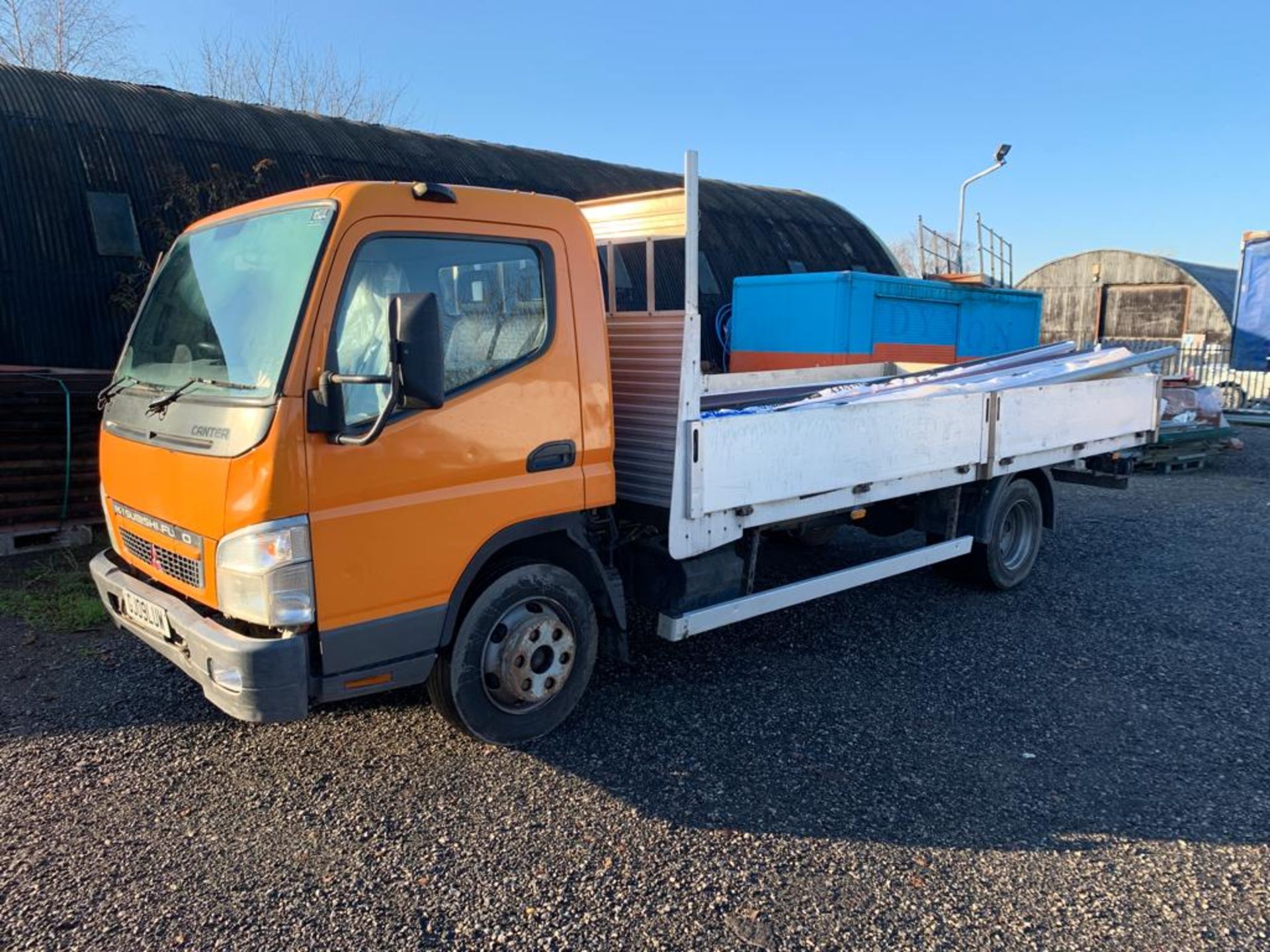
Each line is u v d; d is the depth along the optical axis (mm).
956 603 6426
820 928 2977
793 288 10547
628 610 6176
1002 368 7223
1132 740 4348
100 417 7406
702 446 4199
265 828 3553
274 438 3193
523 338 3904
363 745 4242
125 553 4234
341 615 3414
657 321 4355
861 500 5199
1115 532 8781
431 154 13555
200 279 4004
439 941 2910
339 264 3346
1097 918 3037
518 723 4156
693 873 3277
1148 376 7598
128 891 3156
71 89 10867
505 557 4141
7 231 8992
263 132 11891
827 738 4336
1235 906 3098
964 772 4031
